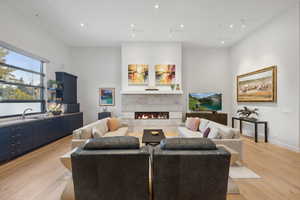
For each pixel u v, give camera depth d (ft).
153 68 20.47
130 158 4.66
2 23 11.51
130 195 4.91
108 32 17.29
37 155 11.43
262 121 15.31
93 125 11.60
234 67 21.07
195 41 20.12
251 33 17.52
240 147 9.60
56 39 18.69
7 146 10.14
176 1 11.83
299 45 11.96
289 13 12.75
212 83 22.45
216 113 20.59
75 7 12.50
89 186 4.83
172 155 4.68
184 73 22.40
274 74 14.14
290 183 7.65
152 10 13.03
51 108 16.25
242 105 19.38
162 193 4.89
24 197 6.55
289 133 12.79
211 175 4.82
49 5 12.20
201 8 12.78
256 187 7.31
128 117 20.51
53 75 18.01
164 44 20.42
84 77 22.04
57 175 8.41
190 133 13.35
